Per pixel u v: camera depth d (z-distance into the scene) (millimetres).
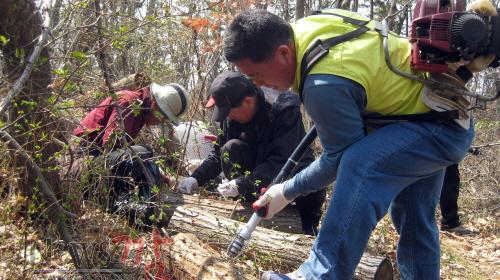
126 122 3816
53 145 3197
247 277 2986
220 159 4461
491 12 2334
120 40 3230
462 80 2414
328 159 2475
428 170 2480
